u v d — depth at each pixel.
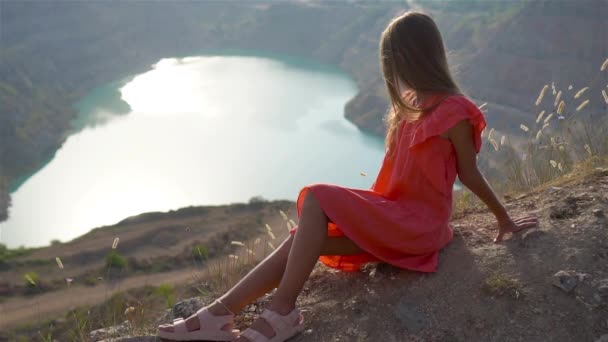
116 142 108.94
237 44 192.12
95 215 81.50
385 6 185.75
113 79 150.75
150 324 3.54
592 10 86.25
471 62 96.88
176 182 93.44
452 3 150.50
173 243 46.91
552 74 85.75
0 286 37.38
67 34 151.75
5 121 99.19
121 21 175.12
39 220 79.38
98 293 35.09
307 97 140.25
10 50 132.25
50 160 98.81
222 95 141.75
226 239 44.66
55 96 126.88
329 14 191.12
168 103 134.12
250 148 107.44
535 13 92.50
